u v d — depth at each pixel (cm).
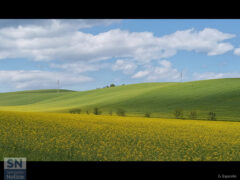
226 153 1353
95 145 1393
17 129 1695
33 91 18662
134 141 1552
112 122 2488
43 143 1354
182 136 1816
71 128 1884
